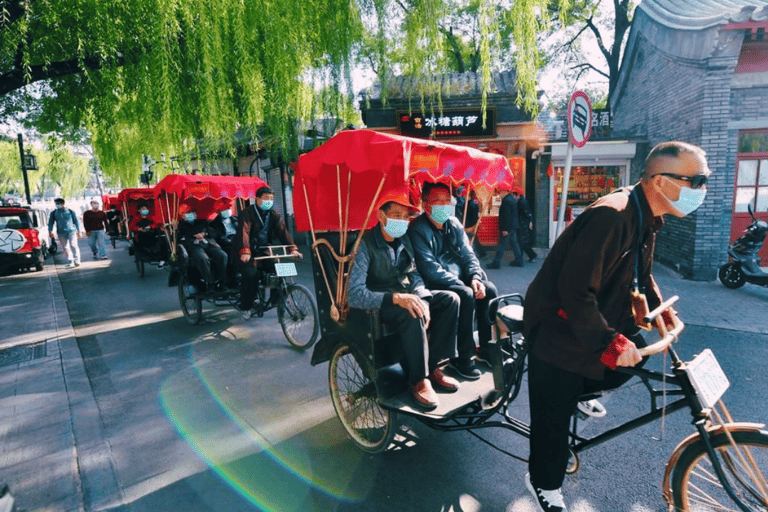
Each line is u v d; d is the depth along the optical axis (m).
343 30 6.56
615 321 2.01
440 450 3.03
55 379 4.30
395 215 2.87
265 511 2.47
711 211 7.66
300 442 3.18
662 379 1.91
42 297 8.30
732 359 4.31
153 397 3.95
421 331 2.64
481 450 3.01
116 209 16.50
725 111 7.46
